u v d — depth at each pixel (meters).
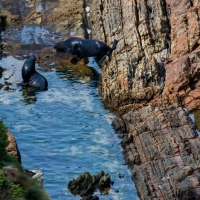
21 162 48.41
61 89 63.81
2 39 75.50
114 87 59.59
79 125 55.47
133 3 66.25
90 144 52.03
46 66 69.69
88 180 45.28
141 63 60.00
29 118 56.53
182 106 54.16
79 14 80.19
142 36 62.19
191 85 55.56
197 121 51.19
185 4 61.19
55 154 50.09
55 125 55.28
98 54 67.19
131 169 47.88
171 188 43.41
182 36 59.09
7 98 60.84
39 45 74.06
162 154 46.84
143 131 50.47
